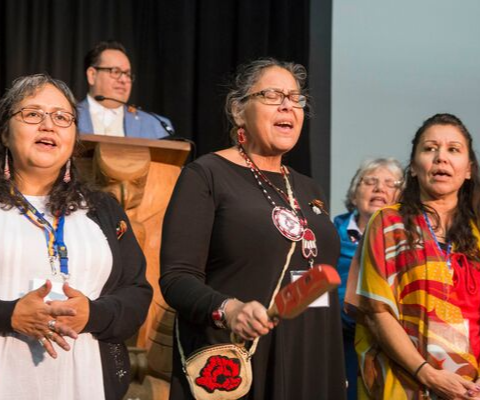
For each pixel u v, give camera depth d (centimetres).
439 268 355
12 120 305
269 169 327
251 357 300
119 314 295
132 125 553
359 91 611
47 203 306
